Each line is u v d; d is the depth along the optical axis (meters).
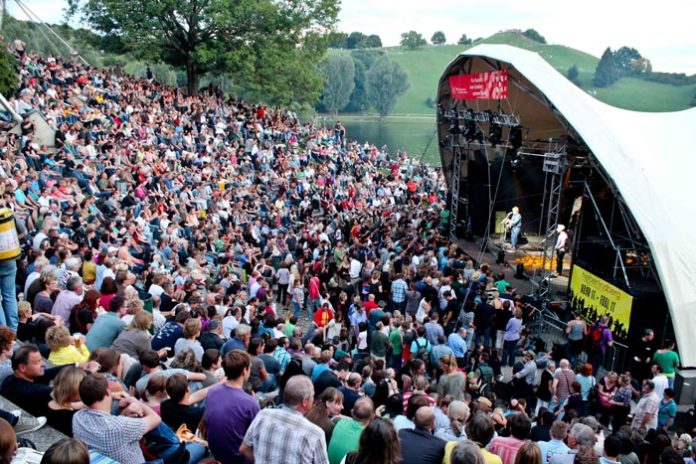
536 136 28.30
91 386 5.17
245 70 47.56
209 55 45.44
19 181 18.64
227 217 25.39
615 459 7.46
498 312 16.73
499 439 7.29
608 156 17.94
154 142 31.31
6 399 6.01
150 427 5.38
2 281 9.25
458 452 5.26
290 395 5.15
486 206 28.69
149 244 18.78
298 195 32.31
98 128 28.47
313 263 21.00
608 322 17.45
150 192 23.92
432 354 13.46
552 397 12.95
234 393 5.74
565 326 19.05
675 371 15.70
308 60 52.94
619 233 20.36
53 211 18.08
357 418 6.48
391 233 26.28
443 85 30.53
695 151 20.84
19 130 24.36
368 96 137.25
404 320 15.02
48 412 5.79
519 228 26.38
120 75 41.00
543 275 21.05
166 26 45.53
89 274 12.98
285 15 48.06
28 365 6.04
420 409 6.41
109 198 21.72
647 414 11.91
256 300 15.16
